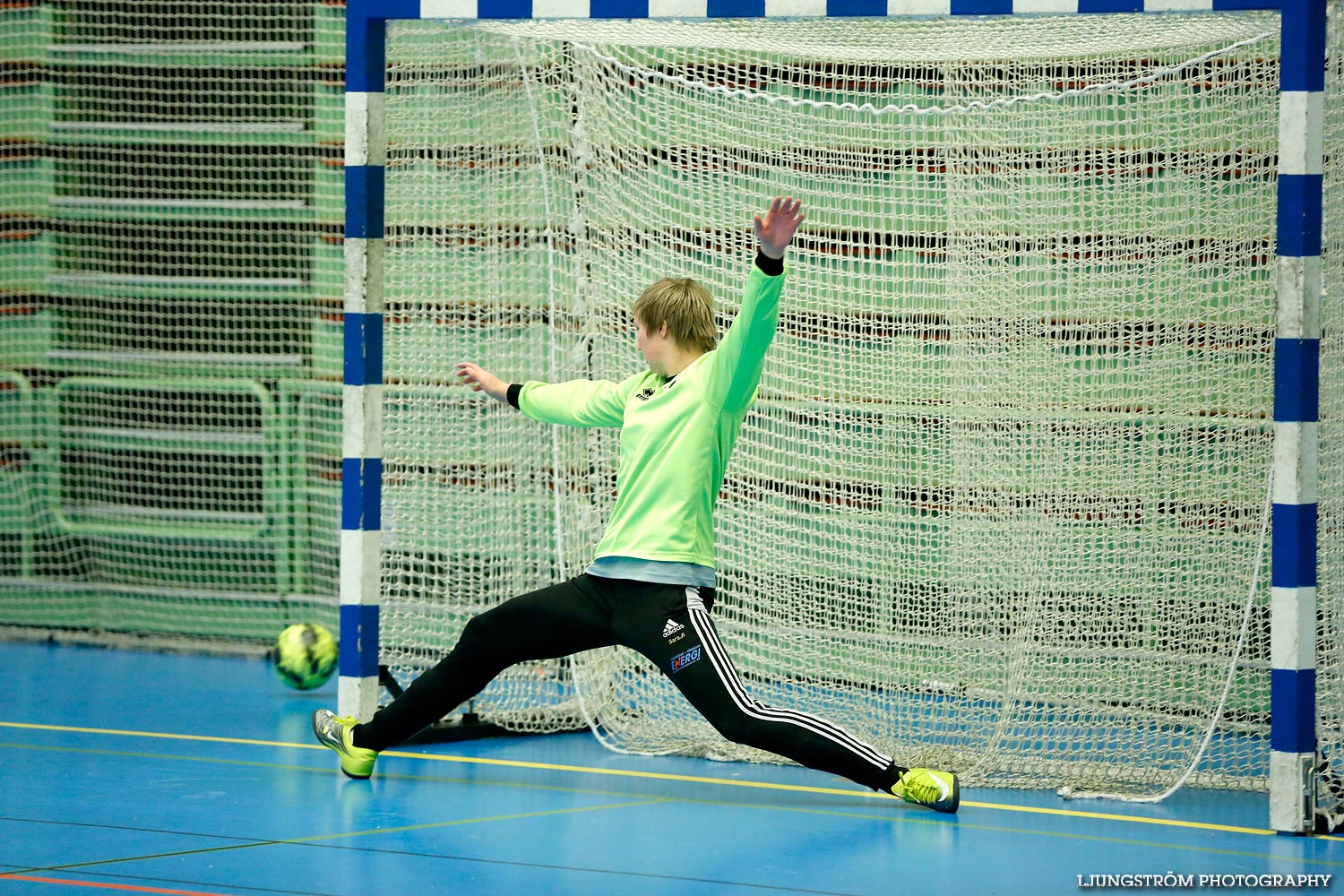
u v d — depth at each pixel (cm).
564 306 2048
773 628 2070
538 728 2030
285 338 2753
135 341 2855
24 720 2058
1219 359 1889
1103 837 1468
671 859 1349
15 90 2845
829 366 2059
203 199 2798
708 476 1480
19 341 2855
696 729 1953
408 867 1305
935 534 2011
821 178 2072
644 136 2061
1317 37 1436
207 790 1623
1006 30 1711
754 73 2234
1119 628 1927
